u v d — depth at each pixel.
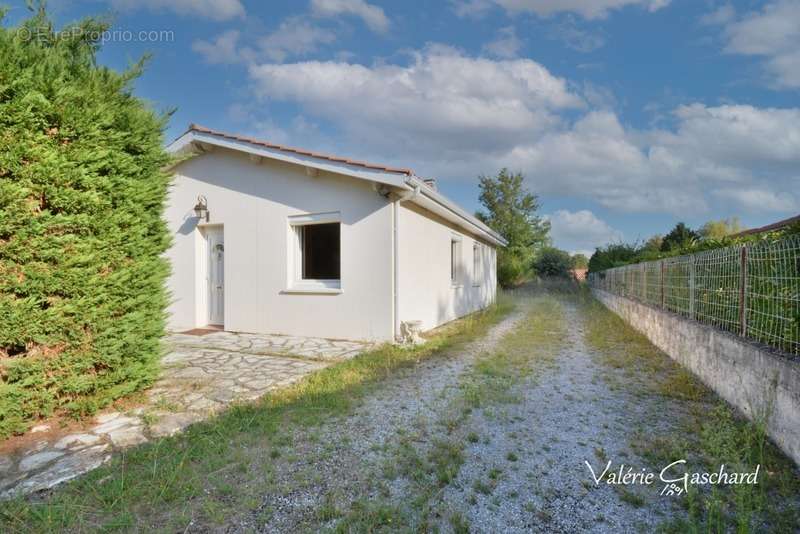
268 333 8.48
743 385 3.78
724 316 4.64
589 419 3.75
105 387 3.88
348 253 7.79
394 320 7.46
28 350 3.35
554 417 3.80
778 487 2.58
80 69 3.64
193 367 5.63
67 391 3.56
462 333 8.69
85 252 3.59
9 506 2.30
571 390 4.62
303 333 8.15
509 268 25.81
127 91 4.04
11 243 3.12
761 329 3.78
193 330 8.94
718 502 2.22
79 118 3.48
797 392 2.88
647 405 4.12
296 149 7.59
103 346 3.74
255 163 8.57
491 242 16.67
